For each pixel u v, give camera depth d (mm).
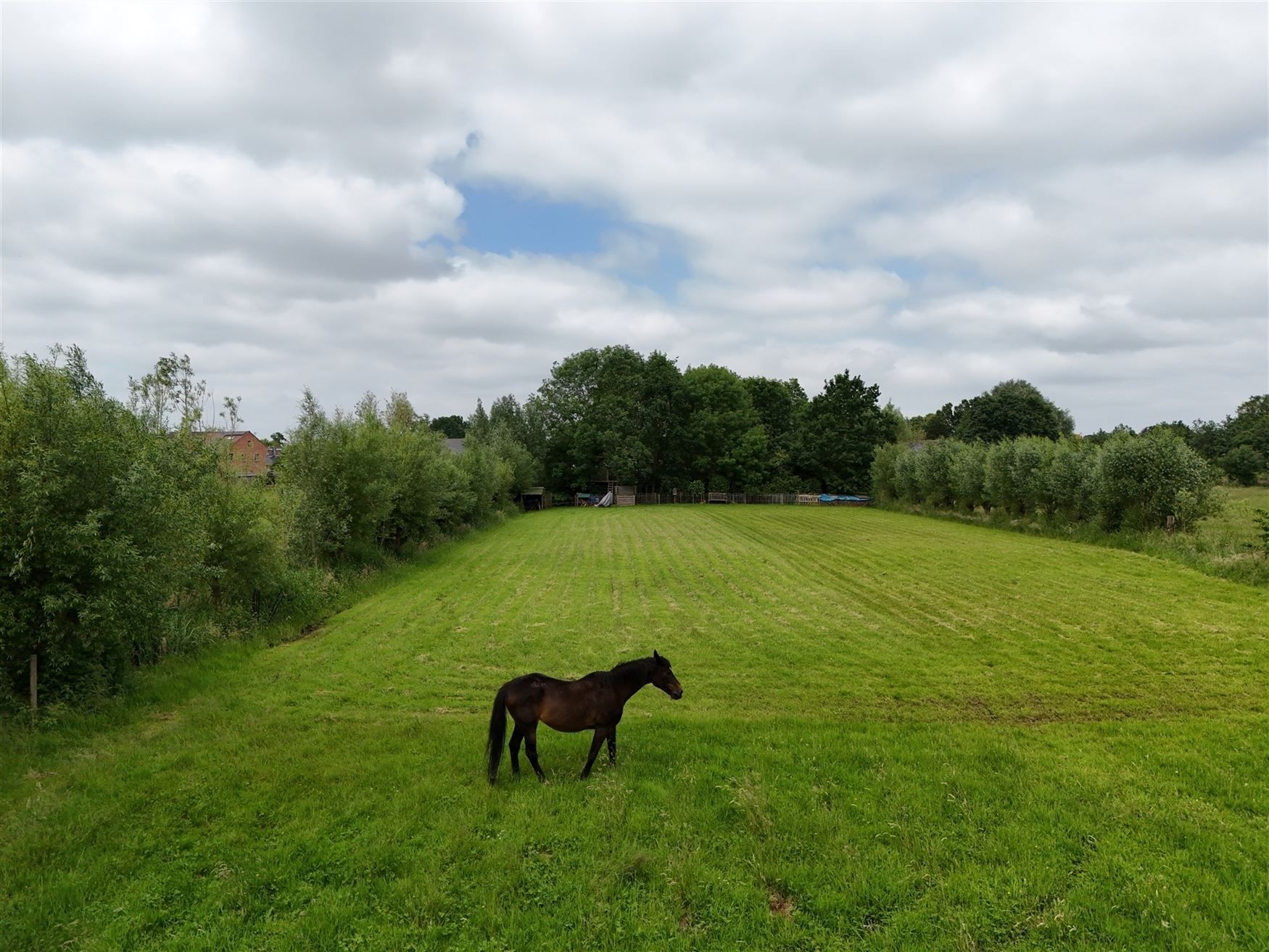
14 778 9172
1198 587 21531
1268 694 12570
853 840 7426
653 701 13039
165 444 14398
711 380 94625
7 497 10680
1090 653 15461
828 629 18609
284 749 10102
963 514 50000
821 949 5863
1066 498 35625
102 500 11383
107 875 6910
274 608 19109
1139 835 7371
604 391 87625
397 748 10180
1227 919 6039
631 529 48219
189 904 6516
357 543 26156
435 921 6254
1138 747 9891
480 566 30844
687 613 20906
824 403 82875
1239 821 7660
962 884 6602
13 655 10883
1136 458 30094
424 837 7562
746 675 14594
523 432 89562
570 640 17812
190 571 13469
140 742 10656
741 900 6457
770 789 8555
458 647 16938
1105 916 6137
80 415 11352
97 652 11734
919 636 17547
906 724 11234
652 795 8500
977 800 8195
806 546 36375
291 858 7199
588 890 6633
